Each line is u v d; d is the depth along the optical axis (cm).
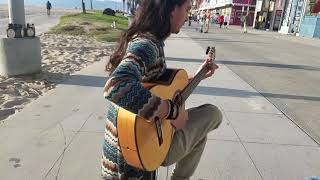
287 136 462
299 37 2856
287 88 747
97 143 406
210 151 399
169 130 214
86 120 476
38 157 368
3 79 700
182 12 206
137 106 177
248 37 2431
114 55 208
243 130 471
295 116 551
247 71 920
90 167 351
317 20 2883
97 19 2986
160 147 208
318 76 932
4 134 422
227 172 355
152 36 197
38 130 438
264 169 366
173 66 918
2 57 716
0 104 543
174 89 211
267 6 4266
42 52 1094
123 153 199
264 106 594
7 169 343
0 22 2670
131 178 212
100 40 1544
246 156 393
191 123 232
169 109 189
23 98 577
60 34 1772
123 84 176
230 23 5391
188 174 254
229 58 1155
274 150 414
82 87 645
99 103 552
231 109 563
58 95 589
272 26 3975
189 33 2389
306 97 680
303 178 353
